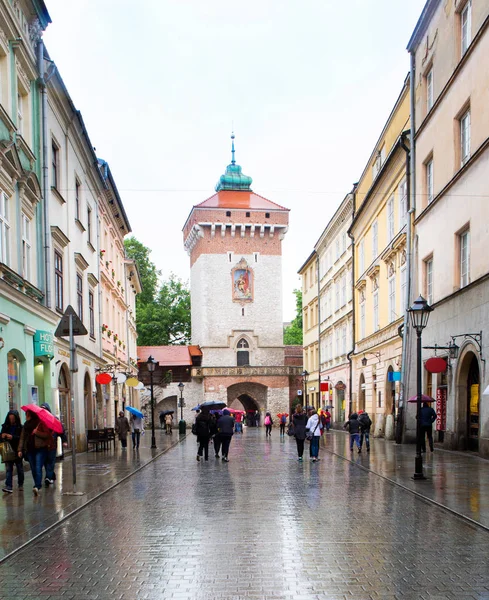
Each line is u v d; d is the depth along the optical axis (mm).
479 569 7016
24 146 18422
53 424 12789
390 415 30016
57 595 6250
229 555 7707
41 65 20078
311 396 62562
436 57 24328
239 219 73250
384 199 33250
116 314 41906
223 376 69875
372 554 7688
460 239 22125
